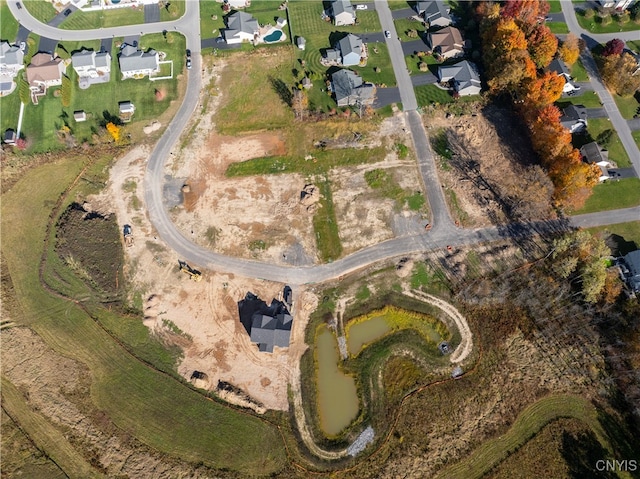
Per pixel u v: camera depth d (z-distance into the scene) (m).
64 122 93.31
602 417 72.94
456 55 103.38
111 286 80.19
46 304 78.88
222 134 93.81
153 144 92.25
